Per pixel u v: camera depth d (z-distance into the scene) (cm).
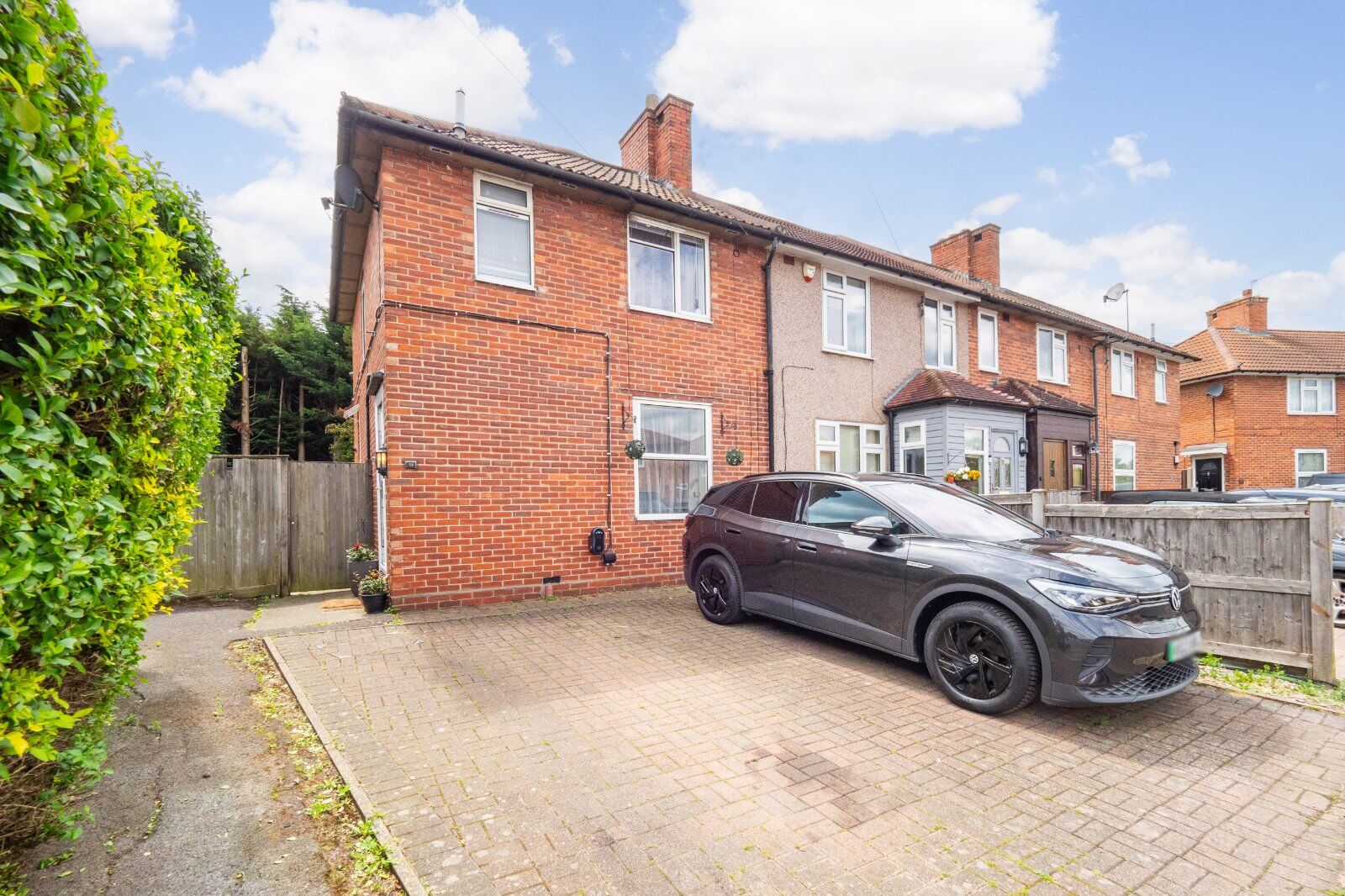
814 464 1105
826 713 415
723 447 982
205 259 584
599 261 859
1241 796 314
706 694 447
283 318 2861
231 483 842
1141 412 1819
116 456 255
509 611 700
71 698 299
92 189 215
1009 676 402
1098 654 375
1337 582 720
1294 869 257
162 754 341
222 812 286
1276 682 473
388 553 723
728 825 283
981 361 1427
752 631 618
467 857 258
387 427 704
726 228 973
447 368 732
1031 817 293
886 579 479
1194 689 462
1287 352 2309
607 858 258
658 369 911
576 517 817
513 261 798
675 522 904
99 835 262
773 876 248
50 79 193
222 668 495
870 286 1228
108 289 218
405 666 506
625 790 314
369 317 938
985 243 1795
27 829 254
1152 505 569
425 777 324
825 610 529
